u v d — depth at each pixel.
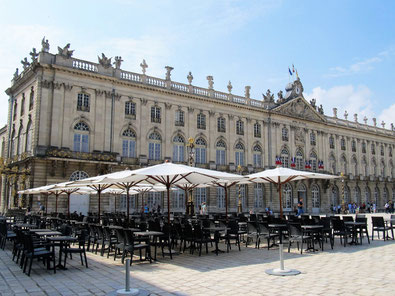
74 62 39.84
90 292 9.37
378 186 75.75
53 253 11.79
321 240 17.78
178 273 11.54
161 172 14.43
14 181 40.22
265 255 15.17
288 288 9.41
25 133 41.12
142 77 44.69
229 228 17.16
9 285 10.16
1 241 17.86
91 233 16.91
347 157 69.44
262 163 55.81
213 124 50.78
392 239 20.23
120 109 42.66
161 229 15.94
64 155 37.00
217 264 13.13
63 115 38.44
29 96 41.28
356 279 10.39
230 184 23.78
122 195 42.28
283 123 59.16
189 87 49.00
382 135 78.00
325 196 63.62
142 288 9.64
